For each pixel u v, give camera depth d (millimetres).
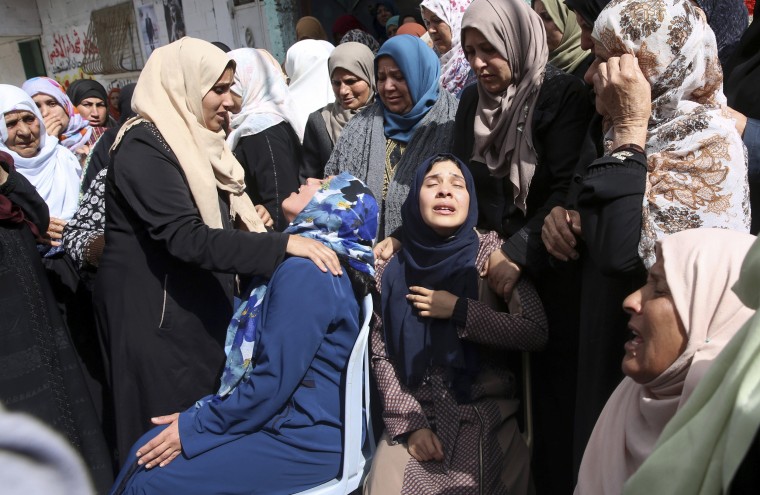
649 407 1267
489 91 2203
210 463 1937
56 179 3400
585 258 1903
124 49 8609
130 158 2152
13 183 2482
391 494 1925
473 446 1962
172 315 2225
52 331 2383
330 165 2828
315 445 1988
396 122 2717
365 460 2156
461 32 2232
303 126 3846
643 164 1569
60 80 9930
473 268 2117
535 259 2033
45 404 2256
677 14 1567
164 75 2242
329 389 2029
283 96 3393
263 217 2838
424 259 2123
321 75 3965
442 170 2090
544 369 2164
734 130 1580
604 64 1644
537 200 2162
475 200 2137
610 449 1398
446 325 2059
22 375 2232
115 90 6883
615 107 1626
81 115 4836
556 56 2992
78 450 2277
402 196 2557
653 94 1633
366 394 2176
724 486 868
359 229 2084
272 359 1899
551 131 2072
